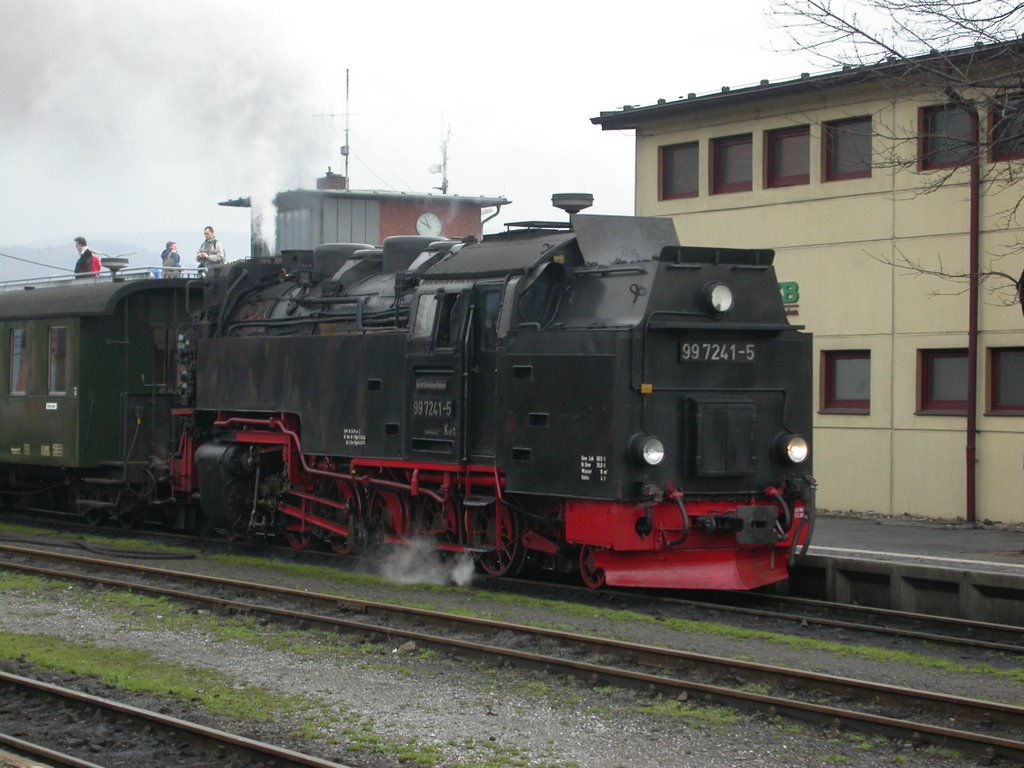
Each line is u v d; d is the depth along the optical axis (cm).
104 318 1944
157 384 1998
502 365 1326
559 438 1266
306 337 1587
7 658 1038
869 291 2053
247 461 1700
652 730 826
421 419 1411
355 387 1505
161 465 1897
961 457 1933
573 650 1045
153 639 1118
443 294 1395
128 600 1310
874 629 1156
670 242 1402
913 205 1994
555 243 1338
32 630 1162
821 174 2112
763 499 1305
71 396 1931
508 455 1318
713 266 1288
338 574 1482
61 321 1958
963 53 1608
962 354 1961
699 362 1267
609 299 1286
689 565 1278
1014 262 1870
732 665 955
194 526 1955
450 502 1406
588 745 793
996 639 1157
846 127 2097
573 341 1255
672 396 1253
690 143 2317
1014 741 763
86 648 1078
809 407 1346
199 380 1783
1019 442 1859
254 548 1731
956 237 1941
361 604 1228
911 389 1998
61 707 882
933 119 1984
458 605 1281
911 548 1565
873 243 2045
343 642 1098
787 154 2188
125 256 2216
